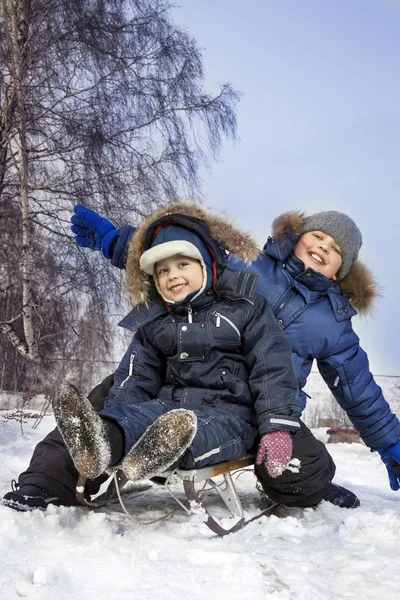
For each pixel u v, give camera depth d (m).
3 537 1.80
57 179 11.10
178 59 12.27
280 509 2.74
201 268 2.53
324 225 3.06
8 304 11.02
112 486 2.49
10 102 10.20
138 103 11.84
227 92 12.45
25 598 1.41
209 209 2.76
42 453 2.32
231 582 1.64
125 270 2.70
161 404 2.40
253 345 2.50
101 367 11.98
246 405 2.51
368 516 2.46
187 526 2.20
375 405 2.98
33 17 10.84
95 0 11.70
